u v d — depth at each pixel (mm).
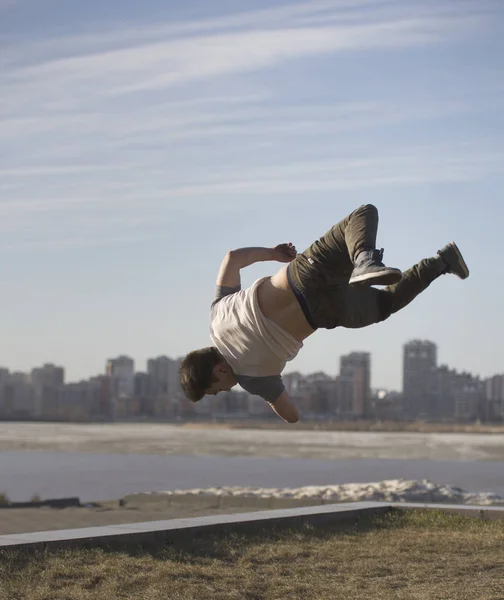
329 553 12086
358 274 6035
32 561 10547
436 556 11906
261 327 6270
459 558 11766
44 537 11430
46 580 9844
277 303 6316
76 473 45781
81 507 20594
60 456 69312
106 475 43812
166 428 188750
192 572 10438
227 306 6438
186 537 12602
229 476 43312
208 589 9688
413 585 10102
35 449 83312
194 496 20859
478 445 104375
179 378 6531
